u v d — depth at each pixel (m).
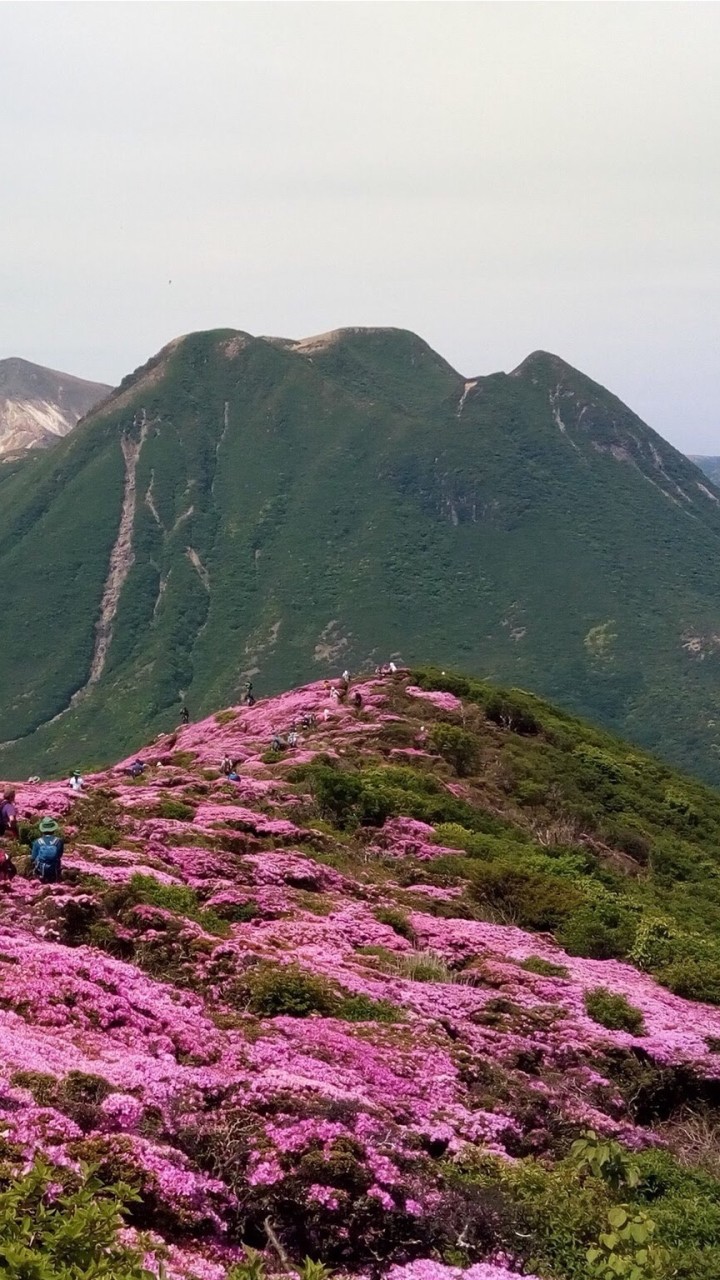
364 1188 10.96
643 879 41.38
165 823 27.23
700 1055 19.53
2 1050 11.30
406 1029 16.88
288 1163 10.88
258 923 21.53
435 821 38.06
